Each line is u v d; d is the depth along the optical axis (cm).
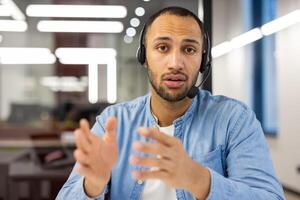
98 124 112
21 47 914
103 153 76
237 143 100
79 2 578
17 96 1110
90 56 923
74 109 376
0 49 918
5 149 306
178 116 108
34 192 251
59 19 681
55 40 859
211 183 79
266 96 493
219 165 101
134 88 900
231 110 107
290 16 410
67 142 276
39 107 661
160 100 104
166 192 99
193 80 98
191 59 96
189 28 95
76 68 997
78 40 855
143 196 100
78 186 88
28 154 283
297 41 403
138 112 112
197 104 111
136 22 607
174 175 71
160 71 96
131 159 69
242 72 517
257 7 492
